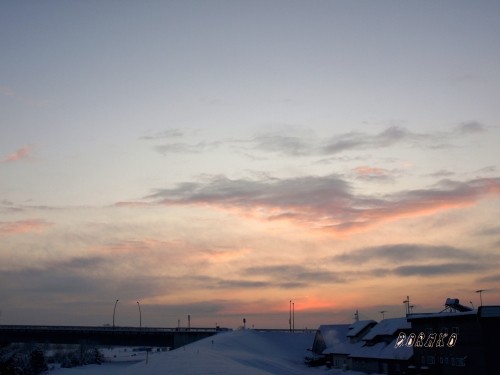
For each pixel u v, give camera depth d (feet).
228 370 236.84
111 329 582.76
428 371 276.21
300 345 526.98
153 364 286.66
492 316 244.42
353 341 400.06
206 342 483.51
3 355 352.49
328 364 404.36
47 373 403.34
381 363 327.88
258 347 484.33
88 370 428.15
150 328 596.29
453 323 264.52
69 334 571.28
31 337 572.92
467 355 252.42
